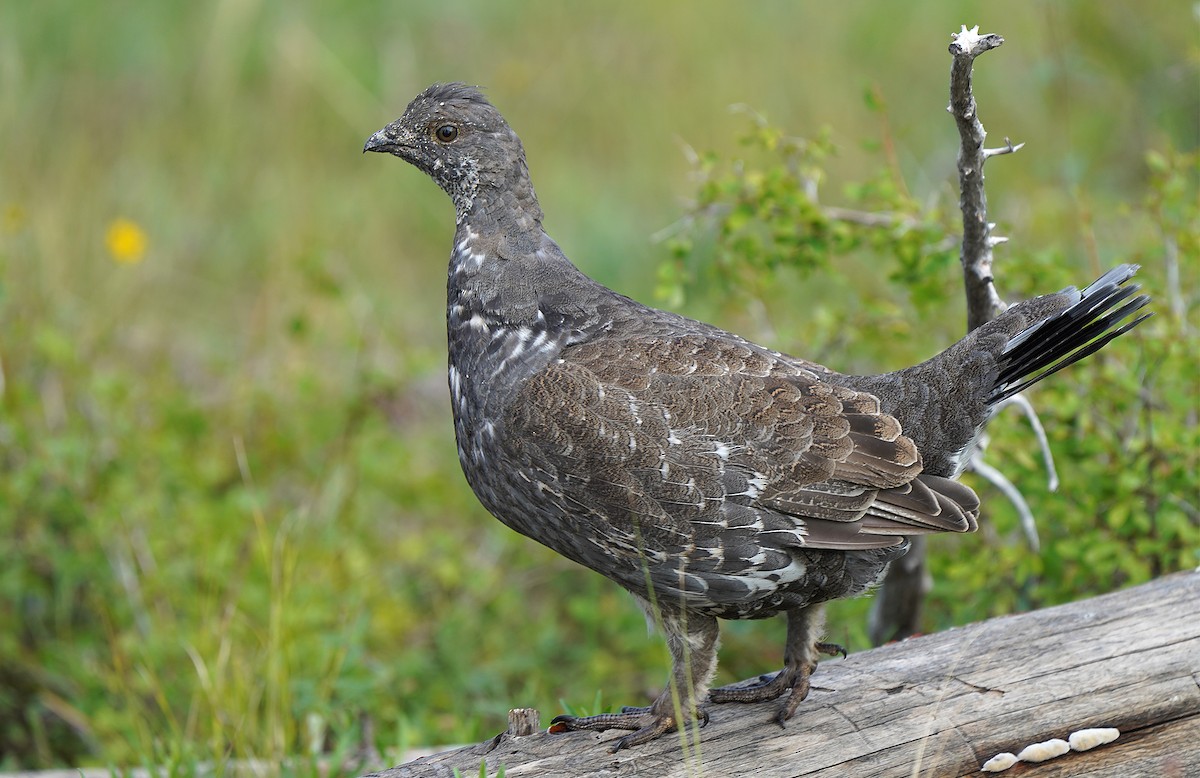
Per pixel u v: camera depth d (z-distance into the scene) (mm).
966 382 6898
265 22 19578
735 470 6656
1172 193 9820
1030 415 8602
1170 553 9227
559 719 6988
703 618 7020
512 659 10727
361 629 9750
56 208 14953
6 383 11836
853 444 6695
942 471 7047
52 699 10250
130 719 9766
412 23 19812
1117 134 15711
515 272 7316
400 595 11195
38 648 10891
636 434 6684
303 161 17641
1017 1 17547
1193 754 6477
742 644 10656
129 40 18719
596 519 6832
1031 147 16281
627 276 16219
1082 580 9414
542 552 11922
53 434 11781
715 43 19031
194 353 14703
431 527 12477
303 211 16578
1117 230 12781
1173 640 6789
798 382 6828
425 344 15016
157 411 12492
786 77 18219
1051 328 6867
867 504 6695
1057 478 9305
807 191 9789
